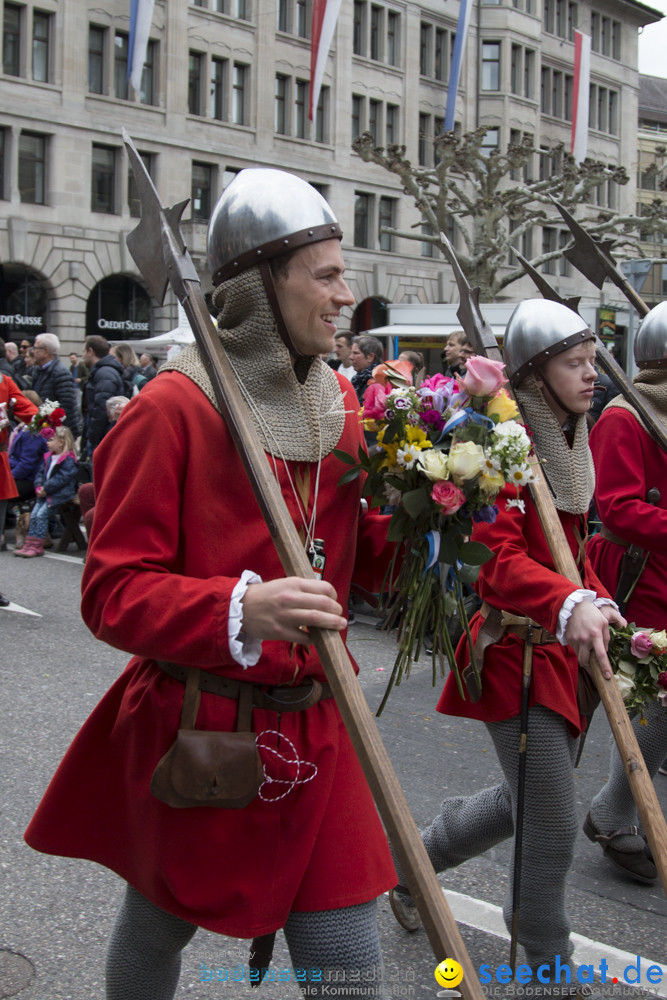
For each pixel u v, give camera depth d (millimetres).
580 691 2447
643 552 3301
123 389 9453
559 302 2713
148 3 21656
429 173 21094
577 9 41125
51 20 26062
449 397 1897
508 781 2467
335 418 1874
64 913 2926
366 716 1500
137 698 1759
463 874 3293
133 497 1662
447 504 1794
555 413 2518
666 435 3068
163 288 1886
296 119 31562
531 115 38188
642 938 2926
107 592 1646
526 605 2234
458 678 1959
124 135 1973
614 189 43719
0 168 25703
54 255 26344
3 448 7578
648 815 1884
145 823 1723
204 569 1705
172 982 1880
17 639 6113
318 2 22922
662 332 3367
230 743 1649
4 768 3980
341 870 1689
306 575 1579
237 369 1787
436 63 35969
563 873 2383
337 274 1773
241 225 1734
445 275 35719
